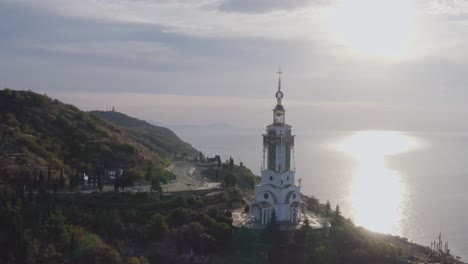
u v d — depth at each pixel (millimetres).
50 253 196375
